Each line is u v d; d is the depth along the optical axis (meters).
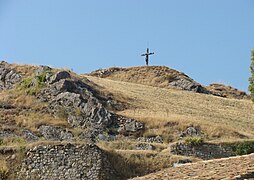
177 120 51.81
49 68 60.38
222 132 50.19
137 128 50.41
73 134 47.88
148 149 41.91
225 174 15.25
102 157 33.72
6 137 44.47
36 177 33.47
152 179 17.39
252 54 44.88
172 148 40.75
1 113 50.47
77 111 51.72
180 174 17.00
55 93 55.38
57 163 33.75
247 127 58.78
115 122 51.31
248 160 17.08
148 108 60.03
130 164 34.72
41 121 49.41
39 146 34.41
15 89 58.50
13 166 33.78
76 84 57.69
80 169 33.34
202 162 18.41
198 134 49.88
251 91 45.47
